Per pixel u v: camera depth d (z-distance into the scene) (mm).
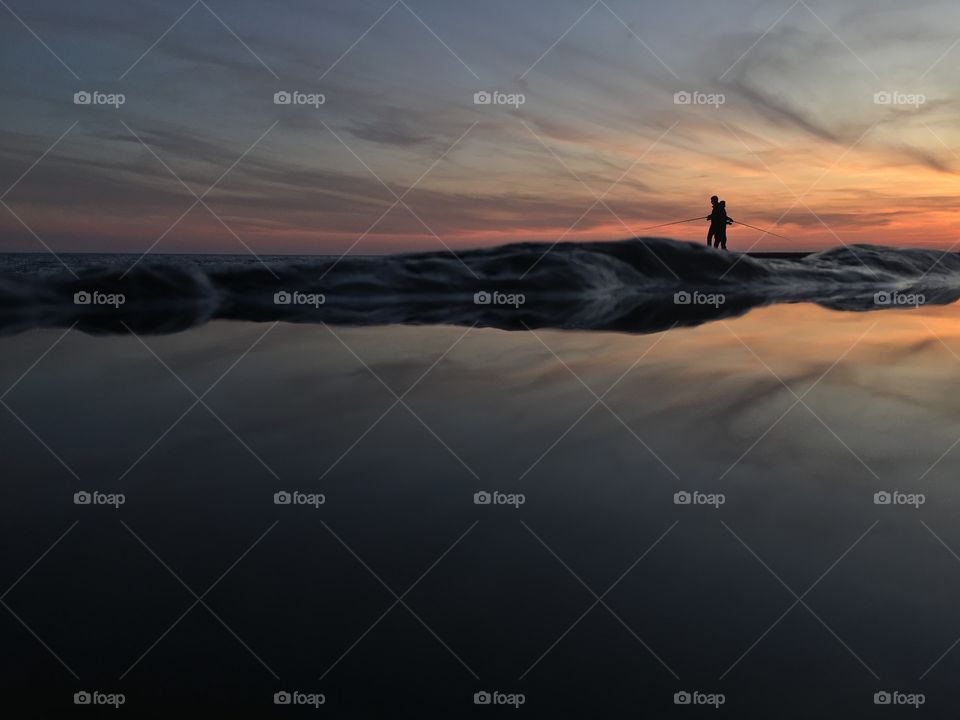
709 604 1787
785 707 1407
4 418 3588
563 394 4180
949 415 3686
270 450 3082
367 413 3723
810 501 2479
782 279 13500
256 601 1807
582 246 12586
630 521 2314
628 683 1480
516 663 1552
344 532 2229
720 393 4199
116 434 3312
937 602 1793
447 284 10633
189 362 5133
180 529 2248
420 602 1812
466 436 3309
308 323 7480
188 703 1415
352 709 1393
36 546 2115
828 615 1740
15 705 1404
